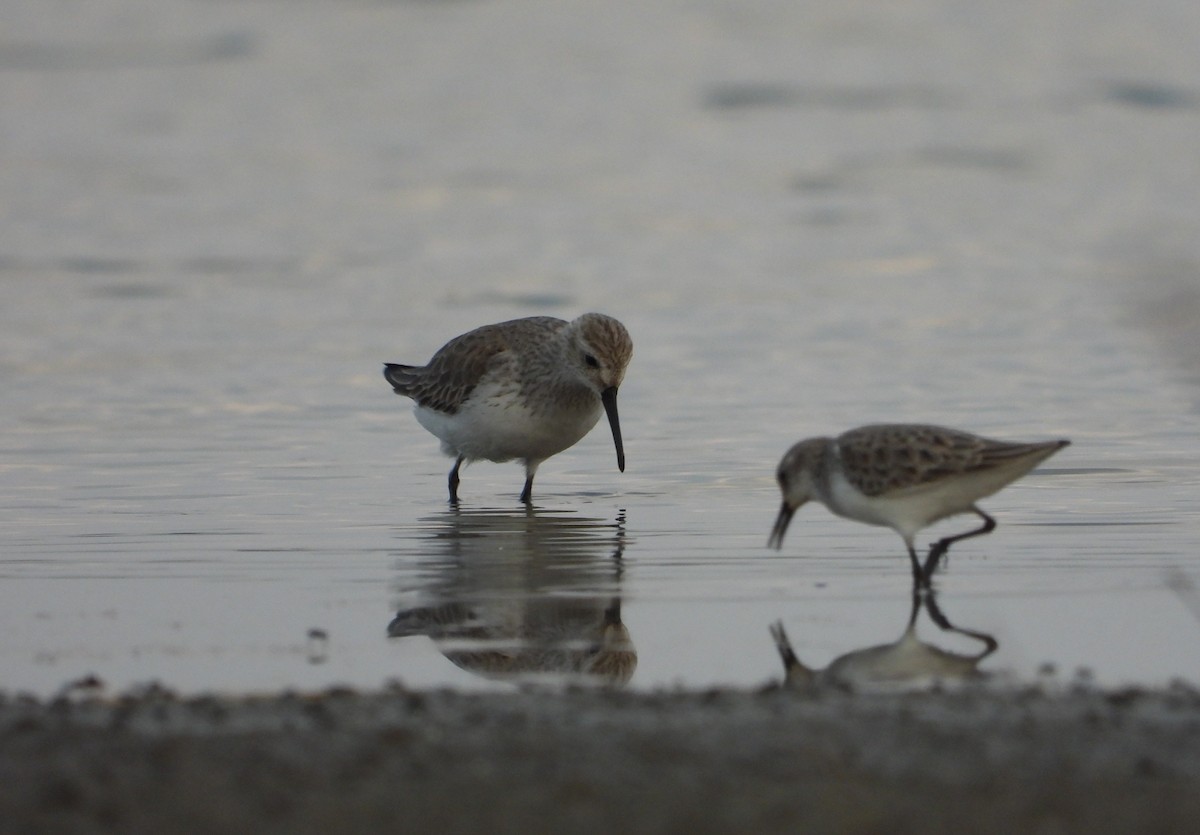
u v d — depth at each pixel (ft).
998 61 128.57
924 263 79.36
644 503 42.80
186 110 116.47
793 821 20.33
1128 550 37.24
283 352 61.72
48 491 43.68
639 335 64.80
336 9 147.84
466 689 27.53
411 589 34.68
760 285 74.38
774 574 35.68
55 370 58.65
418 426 52.39
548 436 44.11
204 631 31.37
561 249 81.61
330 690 26.73
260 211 89.30
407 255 79.87
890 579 35.14
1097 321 66.85
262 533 39.63
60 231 83.56
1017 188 96.48
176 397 55.26
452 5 148.97
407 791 21.30
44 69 128.06
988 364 59.72
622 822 20.30
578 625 31.91
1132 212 90.17
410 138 109.19
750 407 53.62
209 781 21.63
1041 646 30.12
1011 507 41.45
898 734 23.73
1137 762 22.43
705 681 28.14
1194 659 29.25
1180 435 49.42
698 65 129.29
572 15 145.18
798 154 105.40
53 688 27.68
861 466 32.86
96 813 20.51
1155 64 125.59
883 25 140.05
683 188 96.68
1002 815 20.48
